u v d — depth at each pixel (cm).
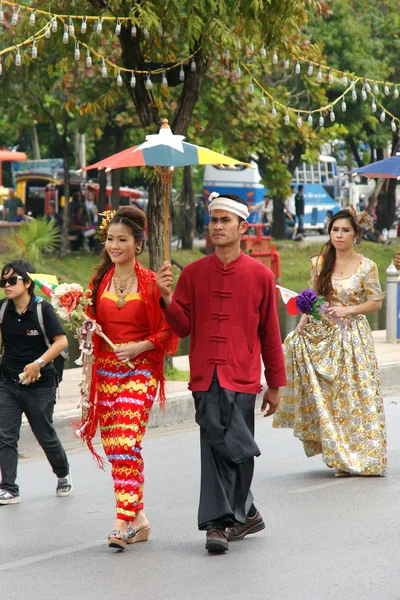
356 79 2028
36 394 1181
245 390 923
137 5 1689
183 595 808
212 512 909
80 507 1157
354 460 1247
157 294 958
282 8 1773
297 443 1522
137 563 907
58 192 5950
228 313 930
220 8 1725
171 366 1969
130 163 968
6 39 2161
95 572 884
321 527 1012
